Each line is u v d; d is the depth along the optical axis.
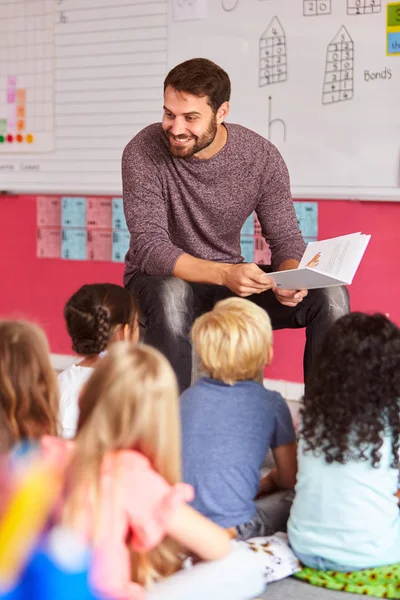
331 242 2.39
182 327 2.40
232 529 1.83
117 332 2.18
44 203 4.05
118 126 3.75
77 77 3.82
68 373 2.12
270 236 2.71
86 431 1.31
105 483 1.30
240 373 1.88
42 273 4.12
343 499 1.72
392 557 1.75
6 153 4.05
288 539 1.88
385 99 3.23
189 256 2.44
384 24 3.20
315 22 3.31
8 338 1.53
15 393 1.51
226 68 3.50
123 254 3.87
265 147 2.65
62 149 3.90
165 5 3.58
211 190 2.59
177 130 2.41
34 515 1.01
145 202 2.56
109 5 3.70
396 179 3.25
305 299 2.48
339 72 3.30
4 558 0.94
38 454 1.29
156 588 1.24
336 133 3.33
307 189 3.42
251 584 1.29
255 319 1.88
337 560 1.74
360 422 1.68
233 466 1.81
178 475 1.40
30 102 3.95
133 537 1.34
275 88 3.42
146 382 1.33
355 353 1.71
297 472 1.91
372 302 3.42
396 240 3.32
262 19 3.41
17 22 3.94
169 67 3.61
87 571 0.95
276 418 1.91
